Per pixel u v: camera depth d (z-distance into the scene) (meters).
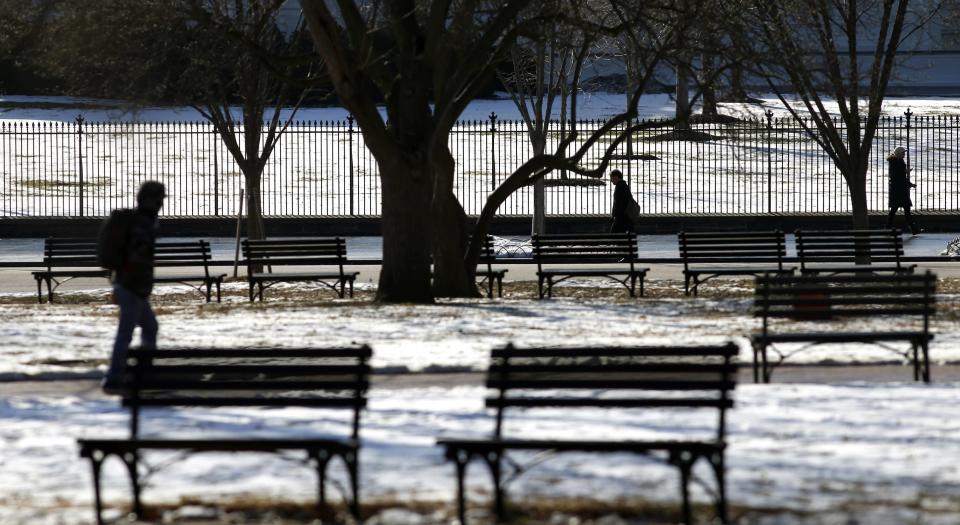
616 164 156.62
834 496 23.92
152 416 35.41
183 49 88.00
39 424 34.47
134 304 40.28
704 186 144.12
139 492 24.97
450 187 76.38
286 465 29.09
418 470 27.75
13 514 23.64
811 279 44.25
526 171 77.50
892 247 74.75
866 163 85.81
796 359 47.44
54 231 124.06
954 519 21.56
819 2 79.94
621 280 83.31
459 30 70.50
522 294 79.94
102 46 83.75
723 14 72.69
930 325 56.69
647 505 23.94
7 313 65.56
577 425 32.81
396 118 74.44
